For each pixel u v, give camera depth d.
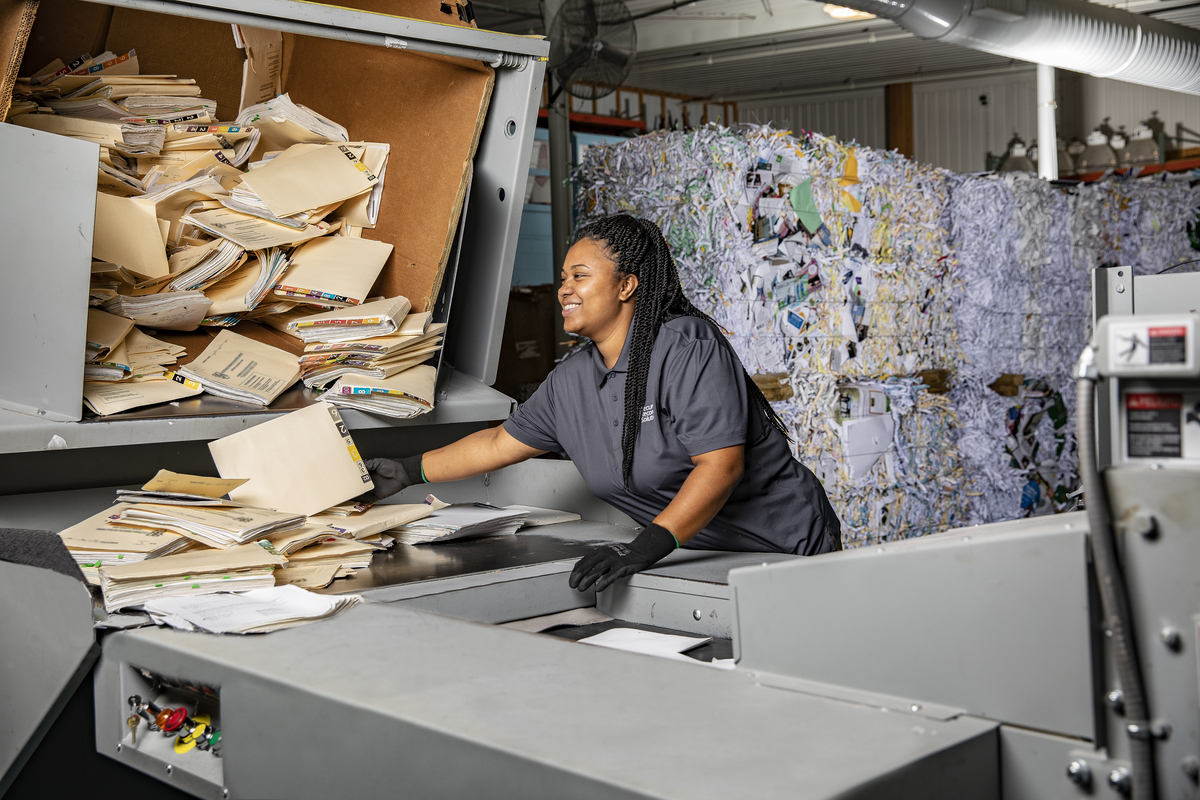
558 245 4.78
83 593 1.28
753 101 13.07
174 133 2.37
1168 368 0.74
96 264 1.97
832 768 0.77
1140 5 7.93
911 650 0.90
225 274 2.23
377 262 2.29
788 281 3.78
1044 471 5.19
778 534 1.97
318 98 2.68
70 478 1.88
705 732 0.85
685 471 1.88
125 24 2.54
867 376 4.16
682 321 1.87
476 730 0.88
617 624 1.67
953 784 0.81
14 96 2.22
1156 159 9.76
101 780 1.33
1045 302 5.14
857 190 4.03
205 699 1.30
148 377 2.00
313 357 2.13
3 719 1.38
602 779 0.76
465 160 2.26
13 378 1.67
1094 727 0.79
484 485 2.53
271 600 1.38
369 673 1.06
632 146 3.80
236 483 1.79
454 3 2.35
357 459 1.96
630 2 8.45
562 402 2.02
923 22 4.81
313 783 1.02
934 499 4.48
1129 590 0.77
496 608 1.64
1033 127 11.38
